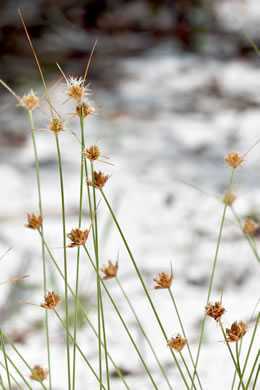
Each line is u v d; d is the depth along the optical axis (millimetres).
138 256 1866
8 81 3307
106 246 1923
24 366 1453
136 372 1429
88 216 2109
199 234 1968
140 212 2137
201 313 1568
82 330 1537
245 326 1149
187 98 3240
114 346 1494
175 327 1535
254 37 4070
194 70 3607
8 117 2926
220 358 1436
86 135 2766
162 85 3408
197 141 2742
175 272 1770
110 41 4023
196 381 1387
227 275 1738
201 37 4016
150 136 2787
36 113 2949
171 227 2025
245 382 1368
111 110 3061
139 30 4188
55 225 2047
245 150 2625
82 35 4039
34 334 1534
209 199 2188
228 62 3711
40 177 2400
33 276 1763
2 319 1579
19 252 1885
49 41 3844
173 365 1436
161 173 2438
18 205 2176
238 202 2117
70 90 1110
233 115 3000
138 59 3787
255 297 1620
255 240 1893
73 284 1712
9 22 3844
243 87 3344
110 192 2275
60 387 1402
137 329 1532
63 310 1599
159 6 4344
